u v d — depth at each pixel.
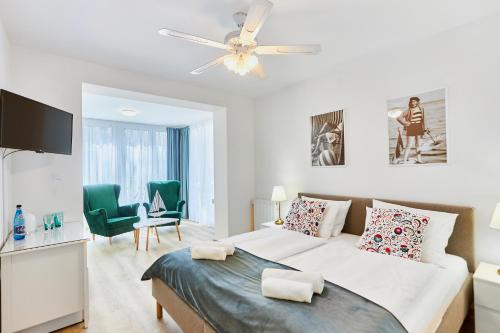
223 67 3.11
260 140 4.34
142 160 6.20
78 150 2.83
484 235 2.17
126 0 1.87
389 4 1.95
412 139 2.58
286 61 2.99
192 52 2.71
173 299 1.98
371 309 1.33
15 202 2.48
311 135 3.53
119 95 3.38
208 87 3.85
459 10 2.05
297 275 1.59
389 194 2.76
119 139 5.89
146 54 2.75
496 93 2.11
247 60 2.00
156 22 2.16
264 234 2.76
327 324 1.21
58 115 2.41
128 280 3.05
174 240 4.77
